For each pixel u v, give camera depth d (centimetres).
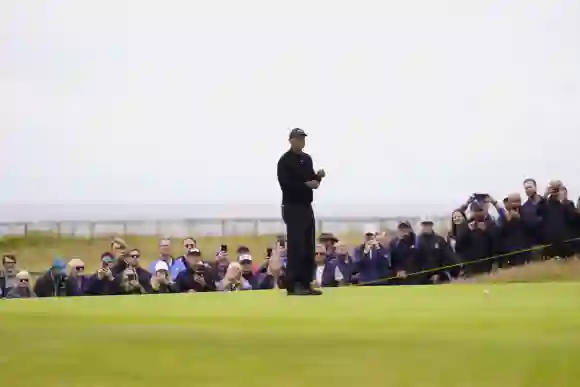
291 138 3703
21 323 2452
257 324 2383
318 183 3722
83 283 4750
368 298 3425
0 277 4950
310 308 3019
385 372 1598
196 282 4806
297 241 3703
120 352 1844
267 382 1500
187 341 2025
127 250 4819
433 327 2312
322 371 1596
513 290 3862
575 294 3606
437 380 1509
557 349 1867
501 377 1540
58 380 1518
